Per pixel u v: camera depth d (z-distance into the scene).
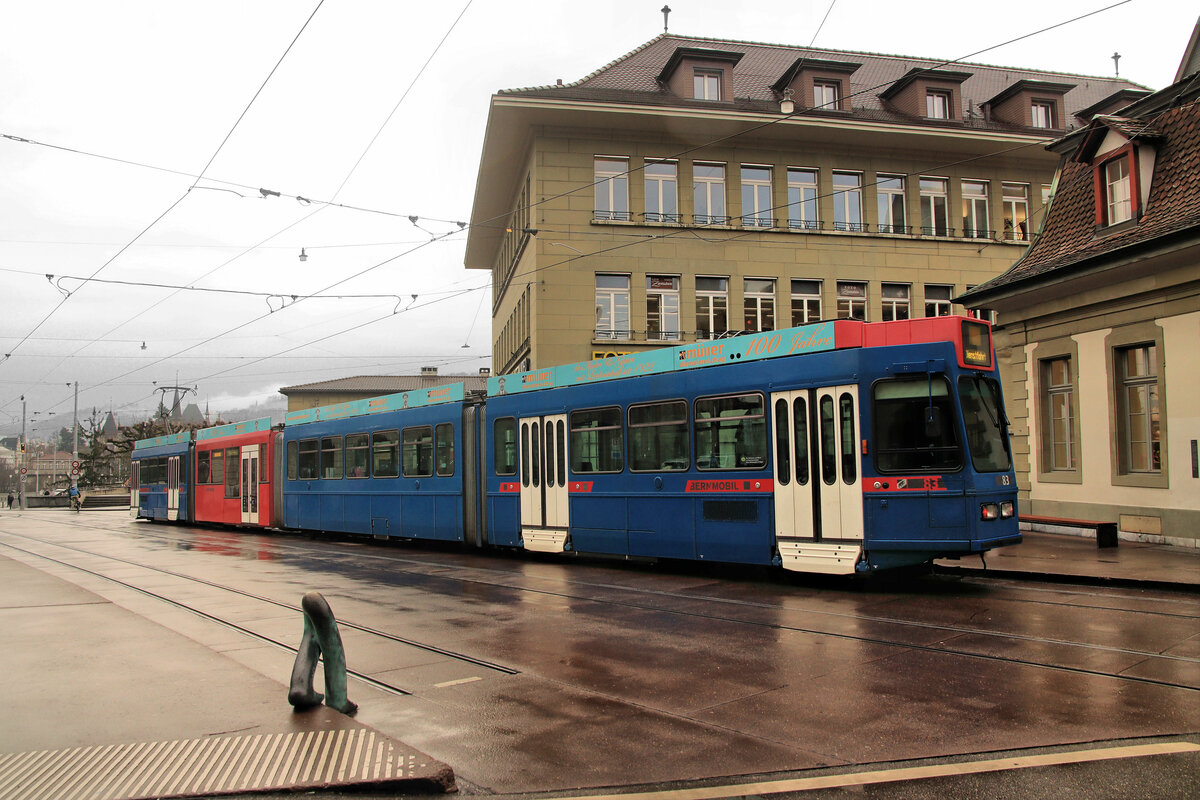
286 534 26.19
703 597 11.31
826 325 12.05
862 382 11.59
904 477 11.23
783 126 28.44
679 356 14.02
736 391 13.04
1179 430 14.97
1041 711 5.93
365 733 5.37
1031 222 31.22
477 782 4.84
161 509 35.06
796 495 12.16
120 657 7.59
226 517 29.05
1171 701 6.10
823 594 11.34
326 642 6.09
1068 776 4.73
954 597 10.84
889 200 30.33
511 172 32.09
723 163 29.02
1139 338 15.82
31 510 57.00
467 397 18.69
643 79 30.17
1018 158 31.00
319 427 24.05
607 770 5.00
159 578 14.49
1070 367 17.73
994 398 11.66
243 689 6.46
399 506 20.22
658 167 28.70
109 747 5.11
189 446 32.66
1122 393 16.44
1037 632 8.50
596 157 28.20
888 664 7.35
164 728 5.49
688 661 7.64
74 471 56.56
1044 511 18.25
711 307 28.72
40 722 5.62
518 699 6.53
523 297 30.48
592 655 7.96
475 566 15.72
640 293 28.05
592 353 27.56
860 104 31.19
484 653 8.13
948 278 30.36
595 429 15.34
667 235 28.33
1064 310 17.55
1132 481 15.96
